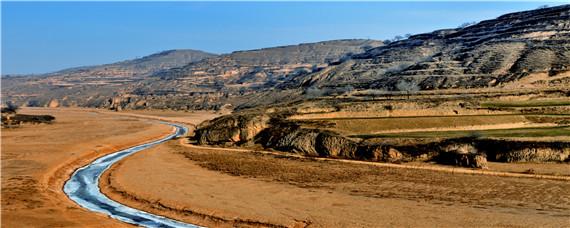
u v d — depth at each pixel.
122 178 68.00
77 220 48.62
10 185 62.81
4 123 153.12
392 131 84.19
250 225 47.53
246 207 52.34
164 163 78.56
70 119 186.75
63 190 64.19
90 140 110.38
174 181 64.88
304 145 82.56
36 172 71.00
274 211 50.66
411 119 89.81
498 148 69.31
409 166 68.38
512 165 65.69
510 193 53.84
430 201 52.09
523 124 86.00
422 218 46.88
